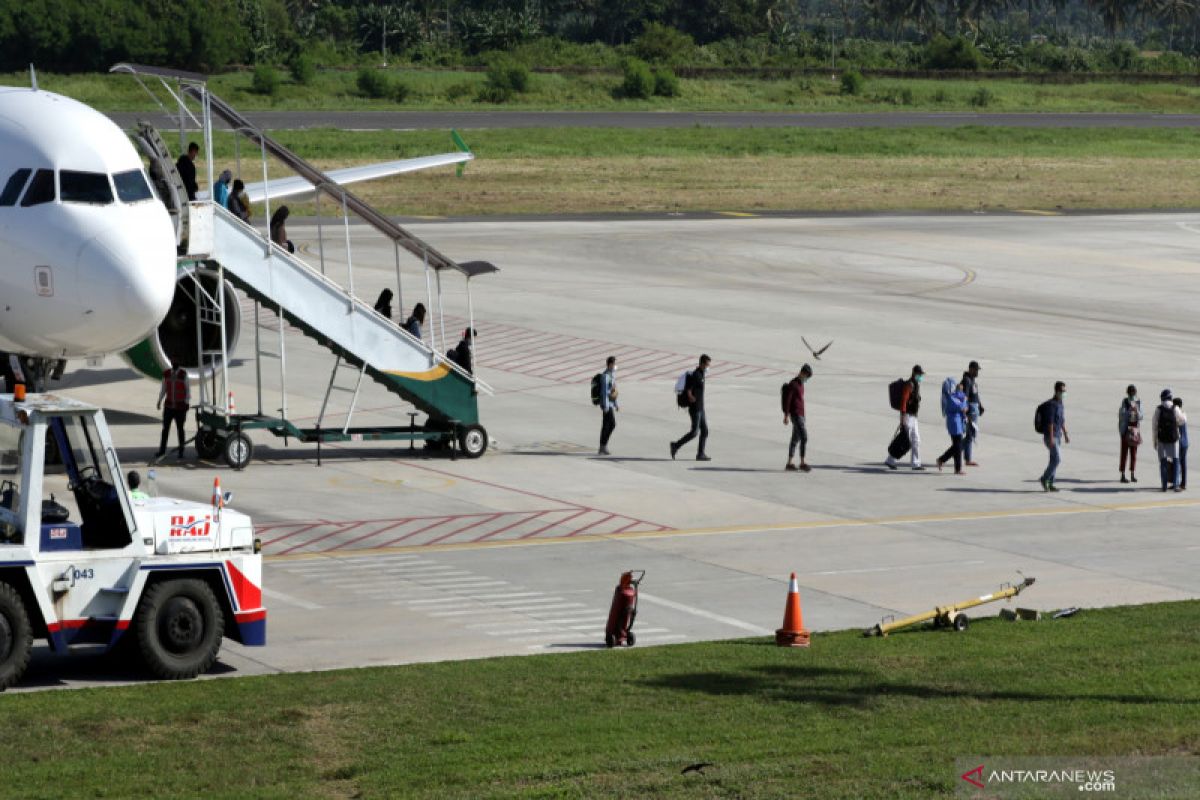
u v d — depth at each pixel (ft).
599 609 231.71
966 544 281.33
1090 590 250.16
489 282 602.03
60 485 270.87
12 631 174.70
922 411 407.44
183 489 306.76
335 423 377.91
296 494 306.76
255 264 335.88
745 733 151.74
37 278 276.21
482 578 249.14
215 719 158.61
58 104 295.89
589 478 329.11
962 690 172.24
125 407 390.42
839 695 170.40
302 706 165.07
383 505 299.79
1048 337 517.55
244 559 188.96
